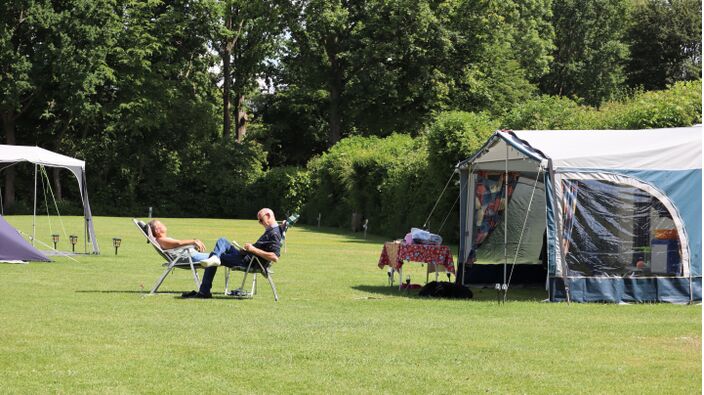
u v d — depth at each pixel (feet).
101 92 174.19
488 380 25.57
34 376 25.29
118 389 23.88
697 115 75.66
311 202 155.33
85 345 30.01
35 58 155.63
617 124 80.89
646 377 26.14
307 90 185.57
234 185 180.86
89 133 178.91
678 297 45.27
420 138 123.65
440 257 49.55
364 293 48.06
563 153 45.27
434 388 24.48
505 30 179.83
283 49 186.80
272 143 202.69
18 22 157.48
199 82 187.42
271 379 25.34
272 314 38.37
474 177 55.11
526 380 25.61
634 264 45.09
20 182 172.55
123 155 180.34
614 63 213.46
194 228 125.80
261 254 43.27
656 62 215.72
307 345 30.63
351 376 25.82
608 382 25.45
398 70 171.01
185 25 177.47
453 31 169.78
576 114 92.94
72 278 52.54
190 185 184.34
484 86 173.17
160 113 175.52
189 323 35.14
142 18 176.96
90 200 177.06
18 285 48.29
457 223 99.30
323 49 178.09
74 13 157.79
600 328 35.53
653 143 46.52
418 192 106.32
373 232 124.36
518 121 95.14
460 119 97.35
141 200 182.19
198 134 185.98
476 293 51.49
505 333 33.96
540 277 57.62
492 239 56.29
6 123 161.38
